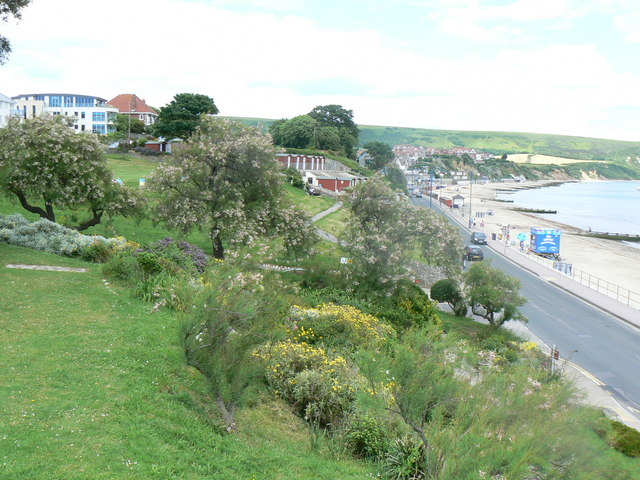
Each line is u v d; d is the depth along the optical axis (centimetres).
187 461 1009
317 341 1920
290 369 1580
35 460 873
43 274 2131
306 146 16125
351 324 2106
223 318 1212
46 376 1210
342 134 17850
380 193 3522
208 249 4075
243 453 1115
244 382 1232
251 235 3341
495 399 1070
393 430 1308
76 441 964
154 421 1116
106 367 1327
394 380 1173
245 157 3525
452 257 3803
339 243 3488
